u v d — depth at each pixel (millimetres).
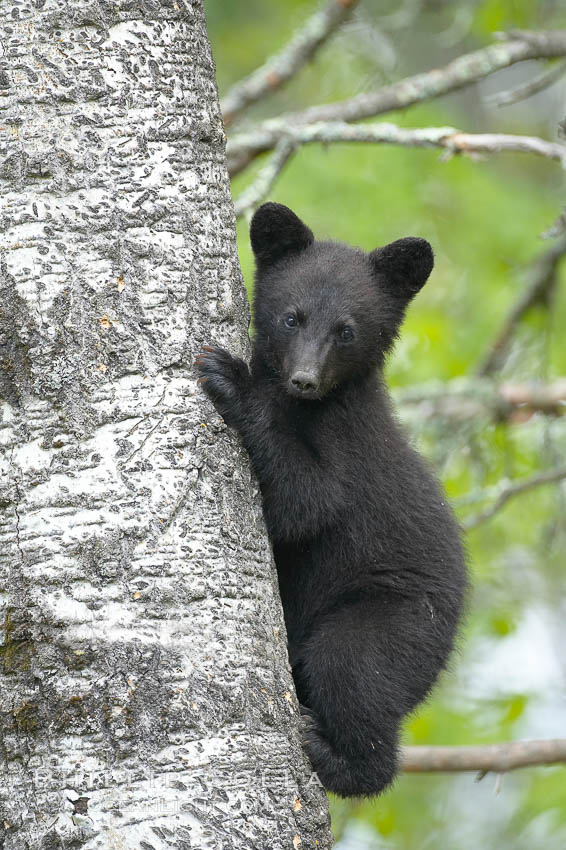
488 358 17359
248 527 7367
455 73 14727
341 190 19094
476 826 17969
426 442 16891
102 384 6969
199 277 7441
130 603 6688
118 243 7121
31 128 7105
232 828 6520
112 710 6500
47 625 6645
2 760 6590
